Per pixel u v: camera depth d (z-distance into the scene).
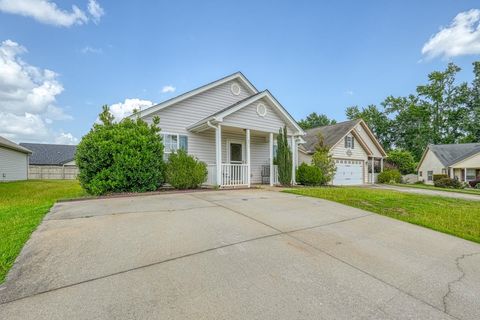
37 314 2.02
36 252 3.20
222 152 12.88
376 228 4.99
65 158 34.47
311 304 2.28
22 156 21.50
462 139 35.72
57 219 4.74
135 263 2.97
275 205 6.61
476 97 35.38
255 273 2.84
